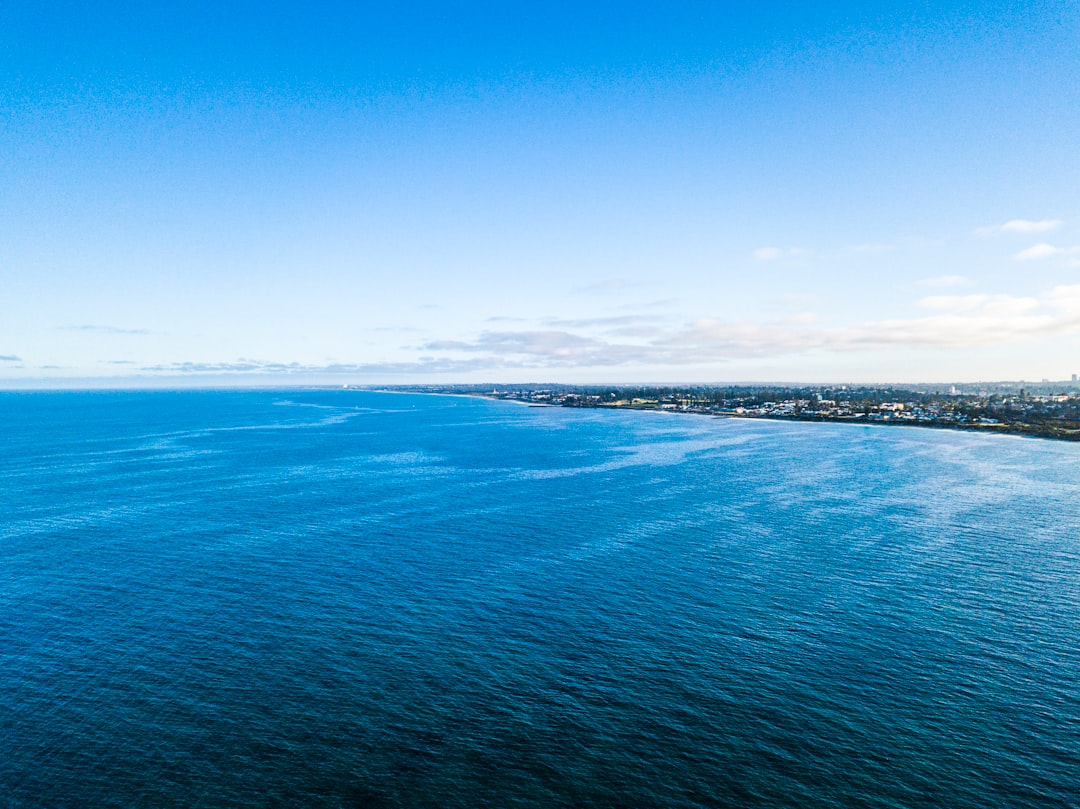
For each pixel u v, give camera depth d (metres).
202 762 35.78
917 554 73.62
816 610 56.94
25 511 93.88
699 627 53.31
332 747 37.28
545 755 36.81
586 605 58.12
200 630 52.31
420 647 49.62
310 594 60.53
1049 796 33.59
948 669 46.31
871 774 35.34
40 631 51.81
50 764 35.31
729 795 33.81
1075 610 56.81
